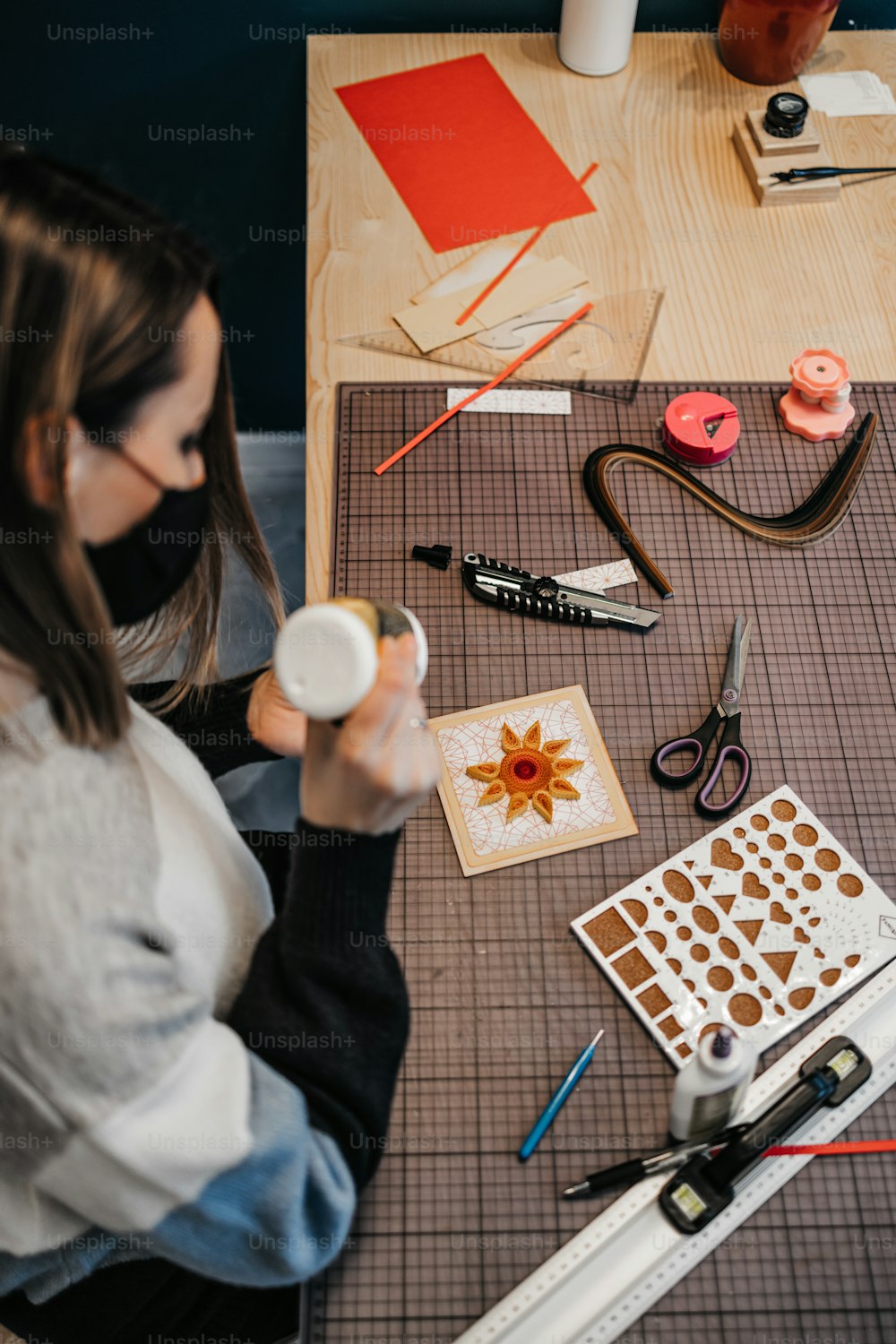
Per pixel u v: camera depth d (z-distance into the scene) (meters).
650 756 0.95
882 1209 0.76
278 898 1.01
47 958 0.59
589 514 1.08
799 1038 0.83
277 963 0.72
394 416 1.14
